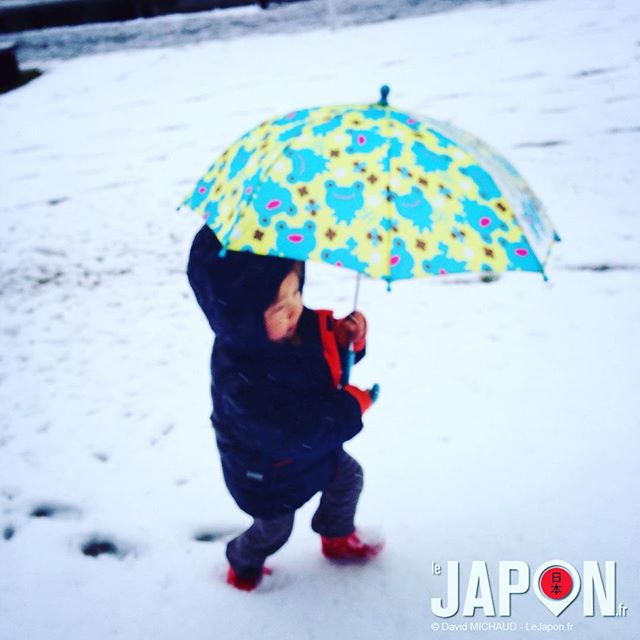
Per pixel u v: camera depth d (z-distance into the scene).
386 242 1.28
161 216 5.02
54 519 2.51
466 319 3.43
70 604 2.14
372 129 1.43
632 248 3.77
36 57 11.66
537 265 1.33
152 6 13.85
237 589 2.11
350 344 1.71
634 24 7.72
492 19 9.27
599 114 5.50
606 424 2.64
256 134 1.58
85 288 4.21
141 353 3.50
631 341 3.09
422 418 2.79
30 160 6.58
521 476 2.45
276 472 1.69
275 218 1.31
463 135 1.56
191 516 2.44
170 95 8.21
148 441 2.85
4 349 3.68
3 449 2.90
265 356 1.49
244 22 12.02
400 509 2.36
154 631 2.02
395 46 8.76
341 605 2.04
